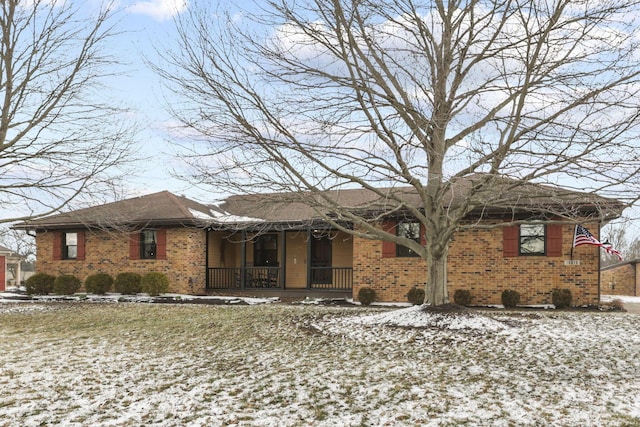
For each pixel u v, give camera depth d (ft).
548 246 56.85
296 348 32.55
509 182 33.53
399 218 61.00
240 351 32.12
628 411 19.49
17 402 21.86
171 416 19.90
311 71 35.45
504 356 29.35
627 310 55.62
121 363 29.30
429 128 35.73
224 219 73.00
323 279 74.49
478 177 39.88
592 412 19.43
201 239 73.10
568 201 33.30
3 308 58.44
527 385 23.53
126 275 69.51
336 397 21.98
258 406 20.99
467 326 36.65
